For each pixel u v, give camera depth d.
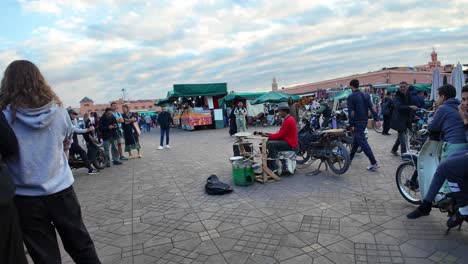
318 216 3.96
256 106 24.19
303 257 3.00
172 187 5.86
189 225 3.95
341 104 17.86
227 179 6.19
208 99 23.11
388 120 11.27
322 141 6.16
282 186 5.42
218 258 3.08
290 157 6.07
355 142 6.25
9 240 1.74
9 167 1.99
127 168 8.31
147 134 22.41
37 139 2.05
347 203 4.37
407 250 3.02
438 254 2.92
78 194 5.85
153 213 4.49
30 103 2.03
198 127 23.16
